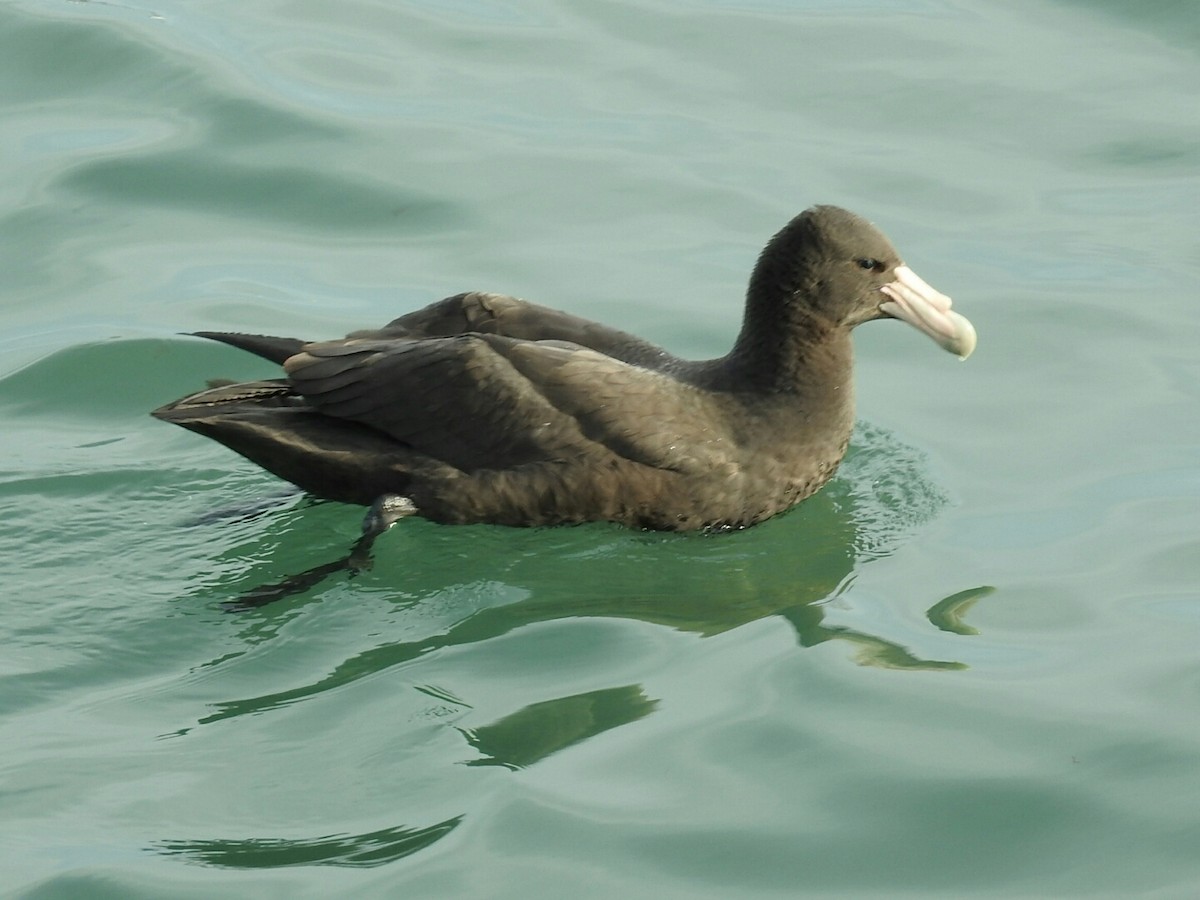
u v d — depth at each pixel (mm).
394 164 19609
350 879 10195
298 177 19375
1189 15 22344
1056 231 18703
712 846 10438
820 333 14414
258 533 14281
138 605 13312
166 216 18812
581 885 10125
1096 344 17094
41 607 13281
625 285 17797
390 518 13930
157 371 16609
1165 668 12281
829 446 14555
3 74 20734
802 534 14453
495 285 17797
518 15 22844
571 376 13914
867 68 21562
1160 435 15672
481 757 11289
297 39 21875
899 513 14734
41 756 11391
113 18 21781
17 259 18078
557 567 13945
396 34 22219
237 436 13922
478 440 13945
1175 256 18281
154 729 11711
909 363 17188
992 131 20344
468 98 20812
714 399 14336
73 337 16938
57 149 19562
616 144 20062
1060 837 10570
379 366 14062
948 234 18625
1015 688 12070
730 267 18094
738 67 21625
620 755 11297
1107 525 14359
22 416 16000
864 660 12461
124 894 10086
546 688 12102
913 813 10773
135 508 14641
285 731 11648
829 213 14398
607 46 22078
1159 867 10305
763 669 12336
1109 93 20906
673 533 14258
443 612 13250
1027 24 22531
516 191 19281
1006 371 16828
